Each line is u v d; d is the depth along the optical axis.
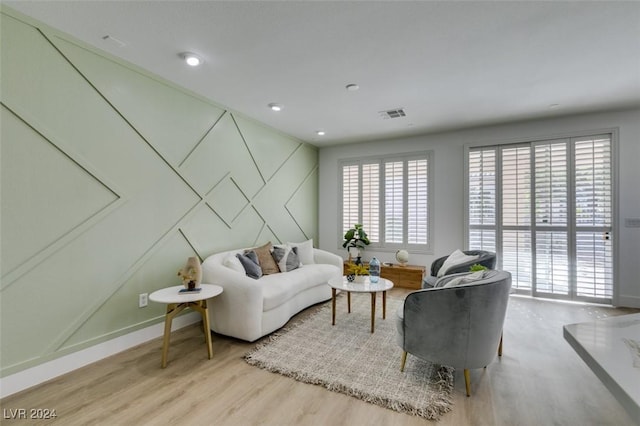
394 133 4.81
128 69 2.60
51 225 2.12
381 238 5.25
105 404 1.85
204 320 2.46
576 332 1.06
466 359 1.94
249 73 2.79
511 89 3.14
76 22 2.06
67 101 2.21
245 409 1.81
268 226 4.44
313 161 5.67
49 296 2.11
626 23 2.05
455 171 4.66
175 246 3.03
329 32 2.17
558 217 4.01
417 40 2.27
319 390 2.01
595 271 3.83
